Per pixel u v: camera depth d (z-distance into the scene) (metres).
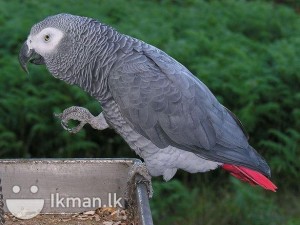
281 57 8.16
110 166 3.99
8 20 9.21
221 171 7.27
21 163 3.95
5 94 7.50
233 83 7.66
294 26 9.89
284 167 7.07
